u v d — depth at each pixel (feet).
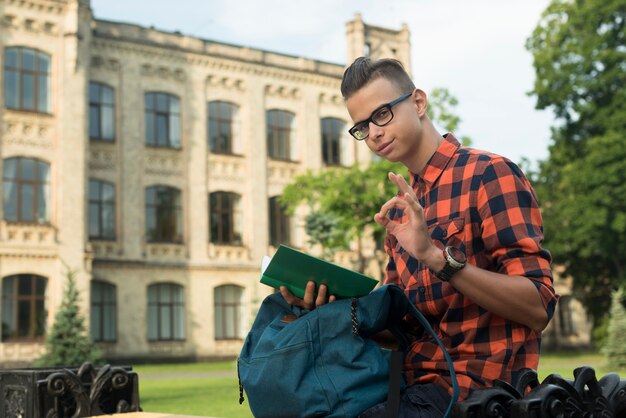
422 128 9.09
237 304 115.34
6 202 93.86
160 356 106.22
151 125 111.45
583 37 115.96
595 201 108.99
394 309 8.59
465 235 8.56
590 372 8.54
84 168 98.99
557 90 116.67
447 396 8.34
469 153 8.89
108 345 102.27
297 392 8.08
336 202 99.81
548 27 118.42
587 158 110.01
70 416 14.67
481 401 7.63
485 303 7.87
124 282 104.78
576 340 147.95
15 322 92.48
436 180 8.96
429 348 8.84
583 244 114.73
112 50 108.47
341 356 8.20
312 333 8.29
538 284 7.84
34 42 97.45
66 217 96.68
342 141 131.23
